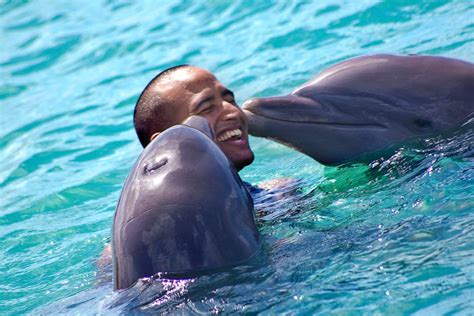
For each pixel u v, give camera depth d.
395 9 16.55
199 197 6.79
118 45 19.08
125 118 15.45
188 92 9.14
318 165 11.16
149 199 6.81
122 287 6.79
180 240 6.67
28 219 11.80
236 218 6.92
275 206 9.04
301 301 6.36
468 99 9.46
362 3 17.31
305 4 18.34
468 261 6.59
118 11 21.39
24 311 8.11
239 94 14.70
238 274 6.70
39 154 14.51
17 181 13.61
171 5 20.80
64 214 11.74
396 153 9.26
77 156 14.16
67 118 15.95
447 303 6.12
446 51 13.84
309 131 9.23
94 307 7.06
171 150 7.05
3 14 22.70
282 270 6.79
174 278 6.61
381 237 7.29
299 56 15.88
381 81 9.52
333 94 9.41
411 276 6.52
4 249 10.52
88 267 9.12
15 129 15.85
